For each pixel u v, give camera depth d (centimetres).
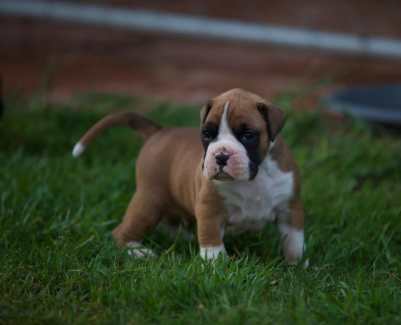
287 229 709
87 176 949
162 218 776
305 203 857
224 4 1834
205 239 686
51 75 1528
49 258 688
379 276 680
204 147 653
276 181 684
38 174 931
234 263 658
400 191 909
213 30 1459
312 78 1562
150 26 1480
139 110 1286
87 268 675
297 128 1155
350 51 1441
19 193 860
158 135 782
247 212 691
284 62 1680
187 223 774
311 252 734
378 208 833
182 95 1459
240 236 770
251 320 562
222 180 637
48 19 1538
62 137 1120
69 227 768
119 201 866
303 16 1795
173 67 1667
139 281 652
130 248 728
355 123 1129
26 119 1179
